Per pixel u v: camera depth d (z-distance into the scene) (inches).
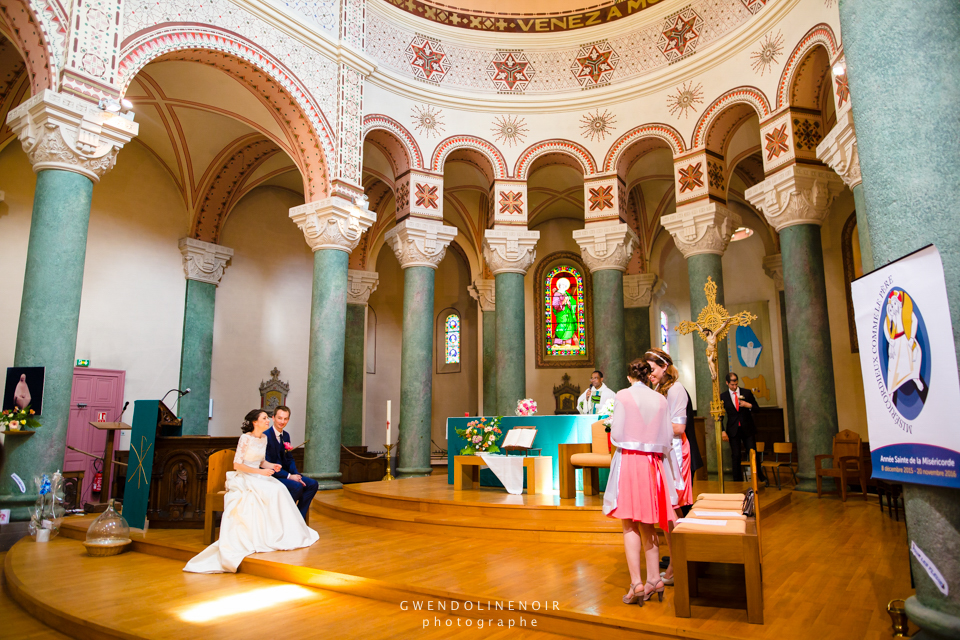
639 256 745.6
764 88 476.4
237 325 637.9
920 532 133.1
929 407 128.4
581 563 233.9
